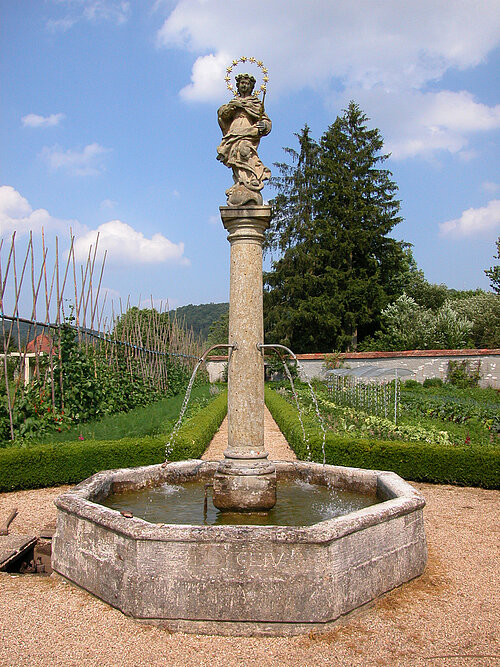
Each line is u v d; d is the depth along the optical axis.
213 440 13.54
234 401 5.48
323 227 38.12
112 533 4.21
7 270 9.59
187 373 26.52
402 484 5.62
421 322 36.28
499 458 8.71
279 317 38.38
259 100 5.84
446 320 35.91
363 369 28.97
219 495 5.32
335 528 4.03
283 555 3.89
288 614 3.86
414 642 3.75
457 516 7.06
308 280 37.16
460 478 8.94
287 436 13.22
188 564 3.93
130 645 3.69
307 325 37.38
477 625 3.99
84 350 12.95
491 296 41.50
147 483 6.49
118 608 4.12
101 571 4.30
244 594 3.88
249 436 5.43
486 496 8.24
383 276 40.44
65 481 8.71
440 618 4.10
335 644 3.73
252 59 5.85
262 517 5.30
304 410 15.91
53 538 4.92
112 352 15.16
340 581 3.98
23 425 9.84
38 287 10.49
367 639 3.79
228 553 3.91
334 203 37.69
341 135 39.12
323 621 3.87
